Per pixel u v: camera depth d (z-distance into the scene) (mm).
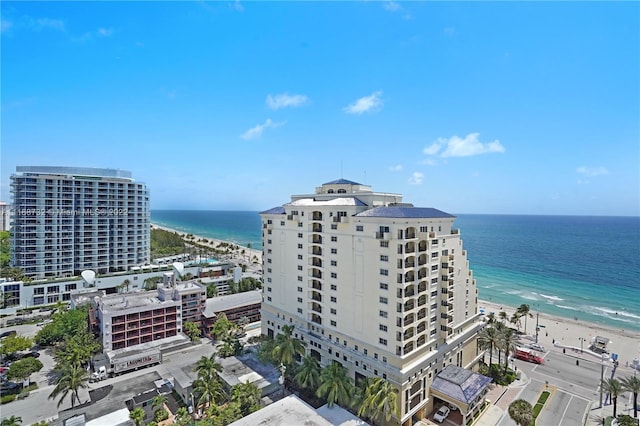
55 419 59125
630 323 127875
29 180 135375
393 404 52156
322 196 79000
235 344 84250
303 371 62875
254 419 51469
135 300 96438
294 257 79562
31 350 89312
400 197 77438
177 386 67812
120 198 156250
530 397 71500
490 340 78812
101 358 81250
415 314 60219
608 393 73000
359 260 64375
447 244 69688
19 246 134875
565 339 109875
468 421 60719
